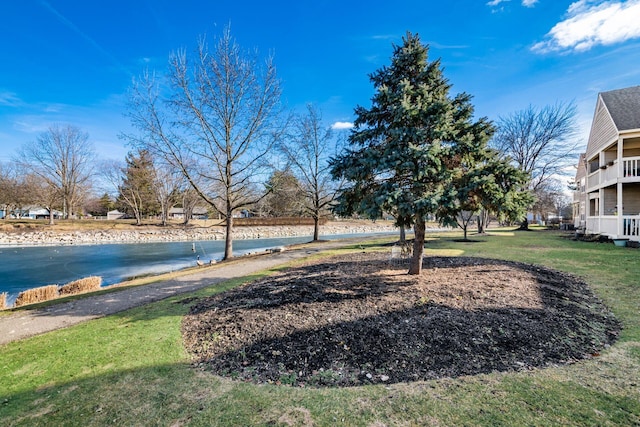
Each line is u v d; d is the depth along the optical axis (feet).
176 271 39.14
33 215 185.06
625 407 7.27
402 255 30.09
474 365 9.61
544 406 7.39
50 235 84.43
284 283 20.86
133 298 21.81
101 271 43.24
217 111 42.86
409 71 19.36
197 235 98.68
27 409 8.16
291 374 9.66
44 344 13.16
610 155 49.83
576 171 90.22
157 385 9.21
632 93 46.96
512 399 7.73
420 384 8.70
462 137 17.11
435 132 16.57
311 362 10.28
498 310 13.62
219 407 7.93
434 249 36.01
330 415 7.43
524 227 81.46
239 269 31.27
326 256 36.29
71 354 11.79
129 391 8.91
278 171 52.34
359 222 152.76
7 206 123.95
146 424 7.29
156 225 116.67
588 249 35.19
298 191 57.93
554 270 23.30
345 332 12.06
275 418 7.38
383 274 21.36
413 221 19.76
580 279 20.71
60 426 7.34
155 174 106.93
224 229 110.93
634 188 48.32
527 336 11.39
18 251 64.28
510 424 6.75
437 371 9.37
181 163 41.98
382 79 20.16
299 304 15.49
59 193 112.47
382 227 143.84
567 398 7.72
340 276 21.58
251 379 9.46
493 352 10.34
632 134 40.09
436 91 18.98
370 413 7.42
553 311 13.85
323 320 13.25
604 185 44.86
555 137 76.54
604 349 10.71
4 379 9.98
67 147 113.09
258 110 43.83
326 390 8.66
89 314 18.42
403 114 17.04
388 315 13.38
